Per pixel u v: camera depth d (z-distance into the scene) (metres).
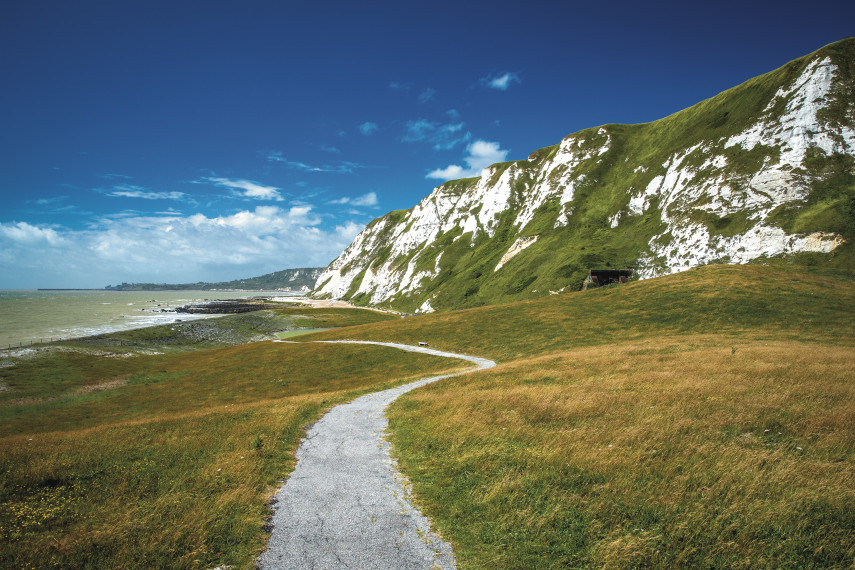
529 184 193.50
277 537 9.62
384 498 11.77
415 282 191.88
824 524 8.32
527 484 11.27
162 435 18.86
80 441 18.31
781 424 13.69
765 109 100.69
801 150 87.81
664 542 8.37
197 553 8.73
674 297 57.56
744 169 94.31
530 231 148.88
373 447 16.92
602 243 115.19
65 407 44.88
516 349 51.03
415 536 9.65
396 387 33.44
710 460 11.52
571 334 52.50
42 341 87.25
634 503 9.77
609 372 26.34
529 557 8.47
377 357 56.59
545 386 23.73
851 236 68.31
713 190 96.81
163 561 8.45
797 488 9.54
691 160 110.50
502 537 9.23
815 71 94.75
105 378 58.31
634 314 55.34
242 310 188.62
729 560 7.76
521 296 111.00
